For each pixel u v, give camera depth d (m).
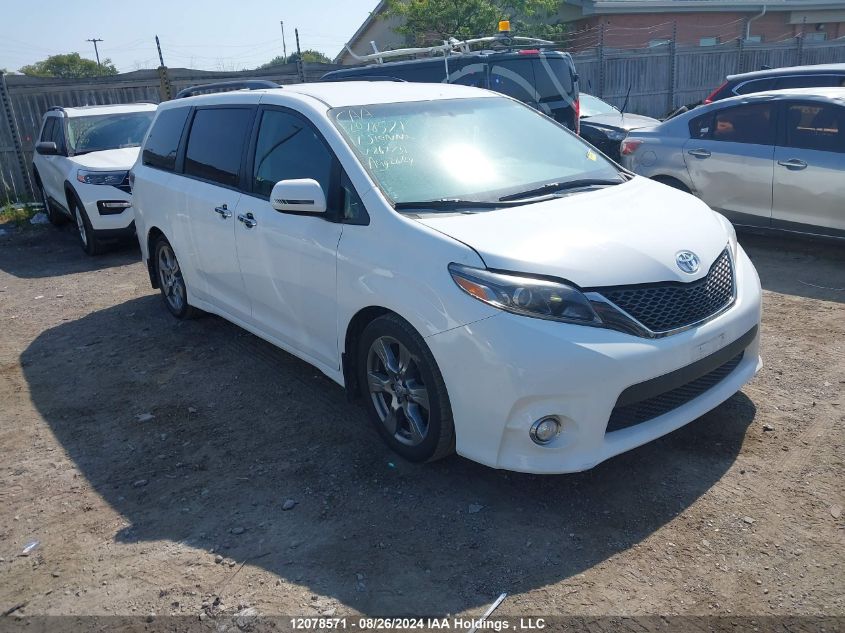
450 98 4.62
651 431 3.31
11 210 12.03
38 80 12.51
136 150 9.55
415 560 3.06
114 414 4.66
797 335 5.13
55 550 3.30
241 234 4.67
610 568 2.94
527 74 9.91
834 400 4.14
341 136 4.02
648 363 3.13
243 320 5.09
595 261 3.22
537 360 3.03
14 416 4.71
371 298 3.61
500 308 3.10
